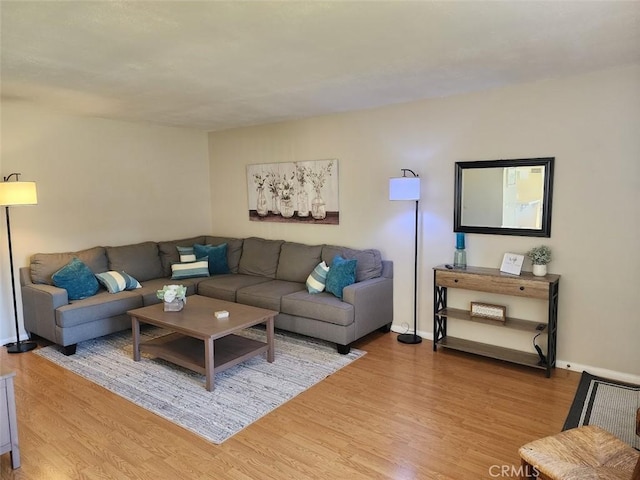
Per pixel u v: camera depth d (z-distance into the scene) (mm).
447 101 3941
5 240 4191
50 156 4484
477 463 2309
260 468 2293
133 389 3229
